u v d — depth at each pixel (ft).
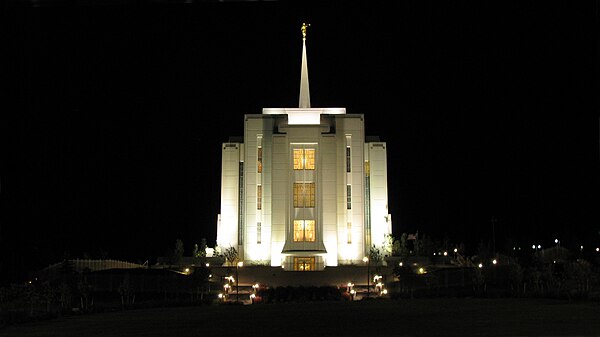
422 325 101.24
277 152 331.77
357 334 90.17
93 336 98.37
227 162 347.36
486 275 224.94
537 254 302.86
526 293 180.55
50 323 127.85
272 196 328.70
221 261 320.91
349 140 342.85
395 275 263.08
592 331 85.92
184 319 128.36
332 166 331.16
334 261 321.52
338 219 333.62
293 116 347.56
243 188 341.21
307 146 330.13
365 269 281.13
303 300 219.41
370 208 340.39
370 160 344.69
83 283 200.03
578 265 193.06
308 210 323.78
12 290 186.70
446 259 315.17
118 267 315.58
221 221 341.82
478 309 133.39
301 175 328.29
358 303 172.04
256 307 167.43
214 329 104.68
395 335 87.35
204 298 224.12
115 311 164.76
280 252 323.37
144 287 238.89
